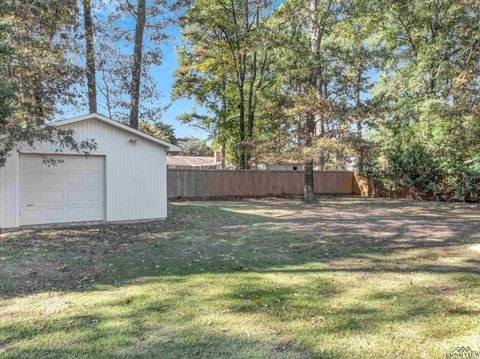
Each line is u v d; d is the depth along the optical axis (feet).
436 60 55.47
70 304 13.19
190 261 19.52
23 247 22.80
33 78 28.53
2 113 21.89
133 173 34.96
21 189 29.73
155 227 31.42
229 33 73.36
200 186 63.31
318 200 61.46
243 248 22.84
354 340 10.35
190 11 62.03
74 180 32.12
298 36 52.39
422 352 9.65
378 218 37.55
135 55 47.57
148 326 11.27
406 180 62.49
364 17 54.03
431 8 59.26
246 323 11.50
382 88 62.08
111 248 22.74
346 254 21.16
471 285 15.20
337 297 13.87
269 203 55.52
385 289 14.78
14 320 11.77
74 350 9.77
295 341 10.29
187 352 9.66
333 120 48.65
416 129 58.13
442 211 44.27
